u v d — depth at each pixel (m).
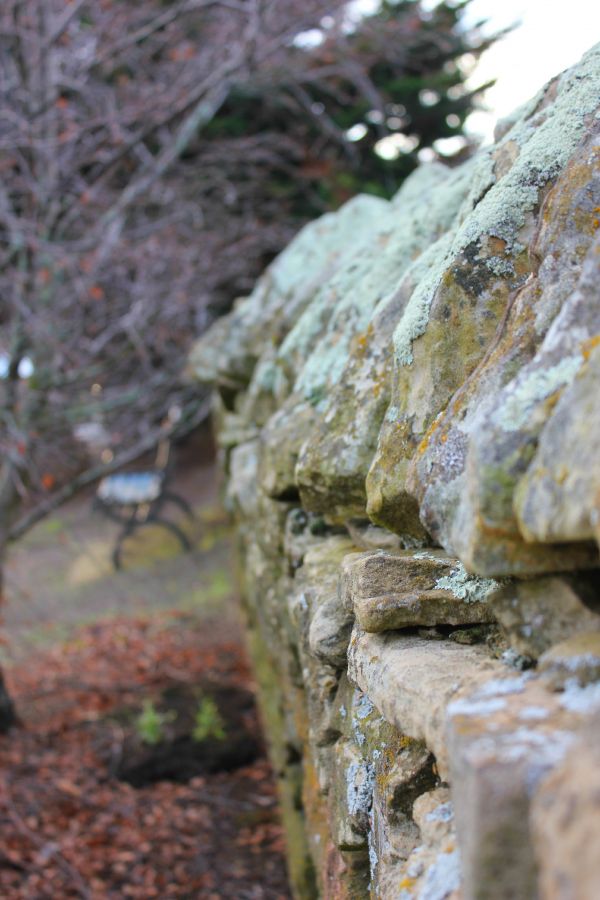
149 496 8.72
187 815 4.20
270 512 2.58
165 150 5.74
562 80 1.57
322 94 7.45
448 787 1.16
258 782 4.50
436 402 1.37
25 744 4.96
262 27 5.27
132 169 6.45
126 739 4.81
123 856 3.89
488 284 1.36
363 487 1.80
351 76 6.12
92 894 3.62
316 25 5.68
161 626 7.13
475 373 1.20
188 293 5.79
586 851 0.61
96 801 4.33
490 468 0.94
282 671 2.85
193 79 5.72
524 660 1.03
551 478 0.86
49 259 4.98
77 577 8.41
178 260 5.68
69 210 5.52
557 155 1.36
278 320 3.55
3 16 4.88
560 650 0.93
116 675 6.06
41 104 4.93
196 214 5.96
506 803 0.75
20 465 4.76
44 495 5.32
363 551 1.75
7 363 5.17
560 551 0.94
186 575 8.42
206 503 10.48
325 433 1.89
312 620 1.68
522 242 1.36
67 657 6.45
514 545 0.95
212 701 5.25
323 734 1.78
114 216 5.22
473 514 0.98
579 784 0.66
